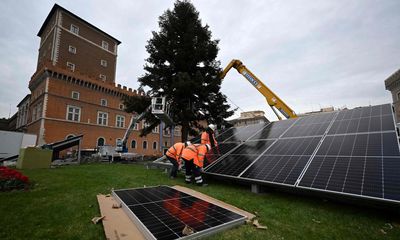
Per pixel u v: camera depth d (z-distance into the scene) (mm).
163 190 5023
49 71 28938
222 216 3199
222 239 2631
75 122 31141
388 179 3326
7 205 3980
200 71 16000
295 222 3291
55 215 3469
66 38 34750
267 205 4164
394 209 3551
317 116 7320
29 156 10906
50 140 27969
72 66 35156
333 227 3094
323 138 5465
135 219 3031
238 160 6188
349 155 4297
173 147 7625
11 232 2779
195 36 16766
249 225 3119
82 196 4711
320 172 4141
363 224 3193
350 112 6465
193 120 16531
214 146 8055
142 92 19844
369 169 3691
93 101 34250
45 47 37281
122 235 2629
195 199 4148
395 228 3027
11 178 5484
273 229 3004
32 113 33188
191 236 2512
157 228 2656
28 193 4961
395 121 4824
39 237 2660
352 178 3650
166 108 12703
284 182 4281
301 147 5465
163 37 16719
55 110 29062
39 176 7590
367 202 3516
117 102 38188
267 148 6242
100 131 34562
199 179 6164
